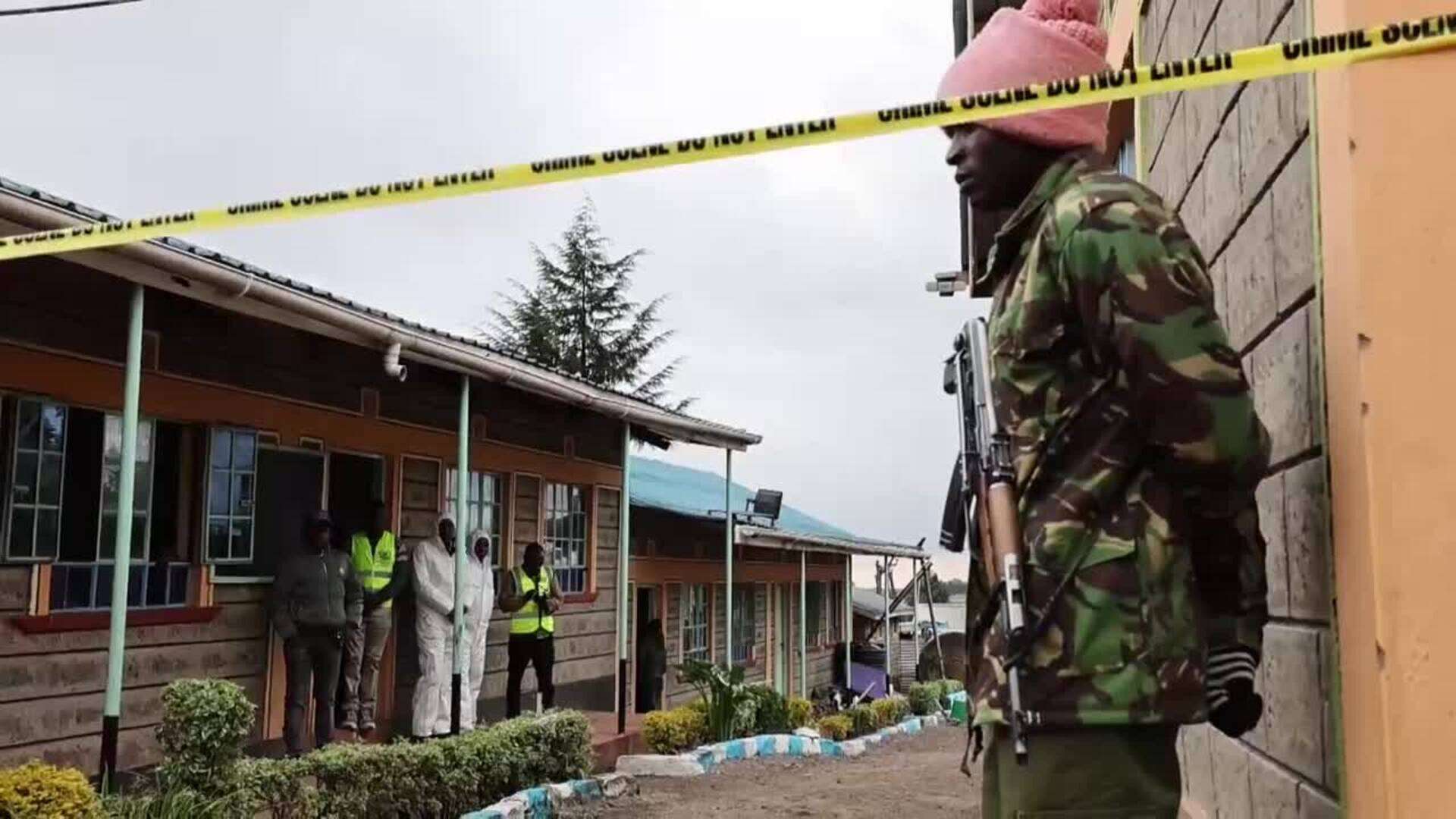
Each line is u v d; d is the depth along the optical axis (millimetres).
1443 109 1977
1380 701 1936
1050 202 2020
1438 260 1962
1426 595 1908
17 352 6922
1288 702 2607
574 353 42844
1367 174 2002
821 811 8320
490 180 2348
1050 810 1812
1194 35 3549
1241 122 2982
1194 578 1887
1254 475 1781
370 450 9969
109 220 5742
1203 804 3709
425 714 9695
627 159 2229
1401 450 1944
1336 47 1939
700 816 8172
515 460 12242
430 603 9812
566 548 13539
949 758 11859
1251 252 2895
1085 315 1874
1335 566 2152
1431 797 1866
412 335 8086
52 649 7098
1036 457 1920
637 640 15656
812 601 24516
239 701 6117
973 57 2227
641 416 11781
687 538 17828
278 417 8945
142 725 7695
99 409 7453
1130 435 1875
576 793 8609
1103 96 1974
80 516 7355
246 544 8633
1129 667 1790
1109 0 5434
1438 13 2016
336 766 6750
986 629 1966
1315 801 2387
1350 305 2033
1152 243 1825
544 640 11164
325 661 8570
